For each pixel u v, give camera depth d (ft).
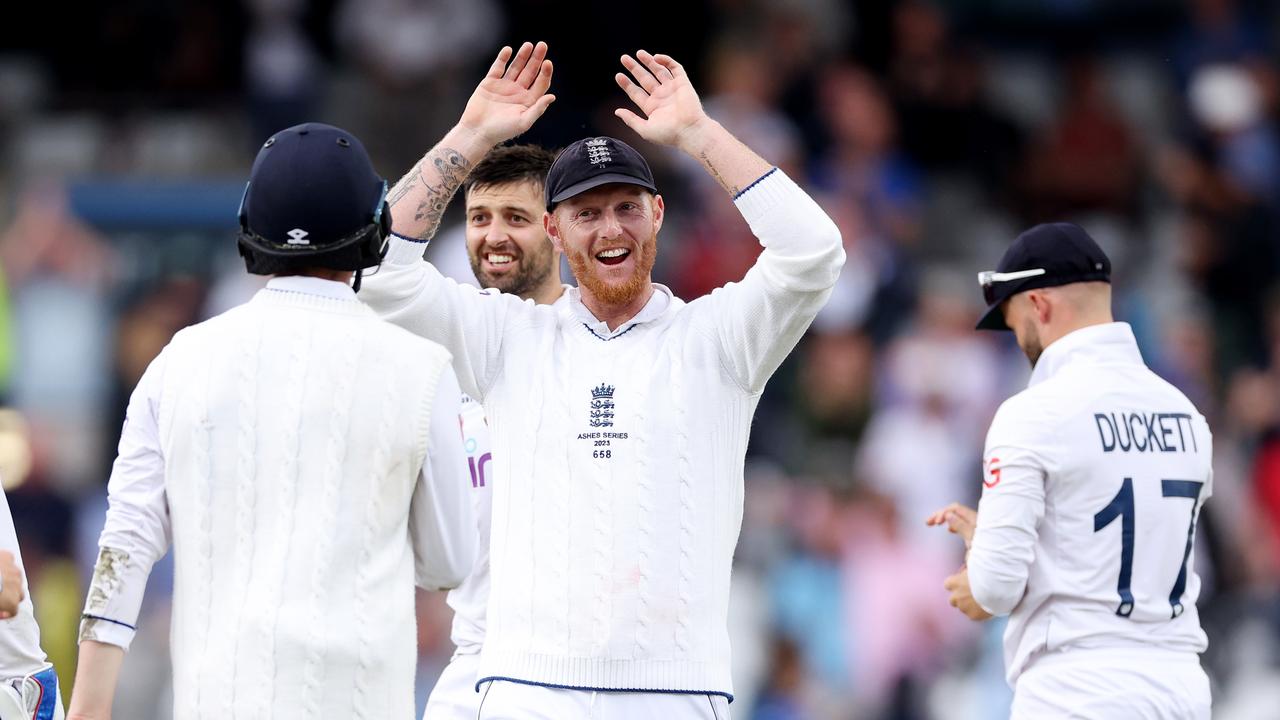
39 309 158.61
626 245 59.98
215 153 179.11
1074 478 66.03
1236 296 182.09
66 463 150.71
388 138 175.32
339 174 51.90
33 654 59.82
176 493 51.83
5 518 58.59
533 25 179.11
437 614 119.75
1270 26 204.85
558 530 58.75
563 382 60.18
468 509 53.47
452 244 138.92
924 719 131.34
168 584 127.03
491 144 61.41
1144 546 66.13
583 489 58.70
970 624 134.21
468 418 68.85
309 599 50.55
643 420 58.90
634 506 58.23
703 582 58.59
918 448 146.51
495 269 71.77
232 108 184.03
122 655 51.44
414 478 52.26
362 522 51.37
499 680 59.21
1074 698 65.31
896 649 133.39
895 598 134.31
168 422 51.98
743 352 59.88
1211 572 128.57
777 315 59.16
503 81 62.13
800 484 143.95
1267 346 177.78
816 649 132.77
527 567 59.11
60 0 187.52
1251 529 142.51
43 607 133.18
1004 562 65.57
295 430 51.49
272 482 51.37
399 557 52.03
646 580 57.93
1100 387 67.21
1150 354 167.94
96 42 187.01
